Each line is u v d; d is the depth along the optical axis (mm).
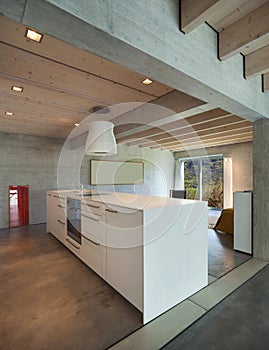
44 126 4551
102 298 2066
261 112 2625
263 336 1569
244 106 2307
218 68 1902
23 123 4301
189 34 1627
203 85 1792
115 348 1479
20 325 1701
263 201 3006
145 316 1738
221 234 4297
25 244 3686
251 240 3186
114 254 2164
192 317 1790
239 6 1579
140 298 1790
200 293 2162
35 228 4875
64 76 2389
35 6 986
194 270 2160
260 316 1792
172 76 1655
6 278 2473
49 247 3521
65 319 1772
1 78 2424
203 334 1598
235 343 1508
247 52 2178
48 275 2537
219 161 7363
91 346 1497
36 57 2012
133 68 1557
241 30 1715
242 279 2439
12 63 2113
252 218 3176
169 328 1664
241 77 2207
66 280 2416
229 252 3307
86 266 2777
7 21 1537
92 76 2391
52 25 1121
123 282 2031
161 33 1433
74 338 1569
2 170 4992
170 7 1489
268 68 2043
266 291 2184
